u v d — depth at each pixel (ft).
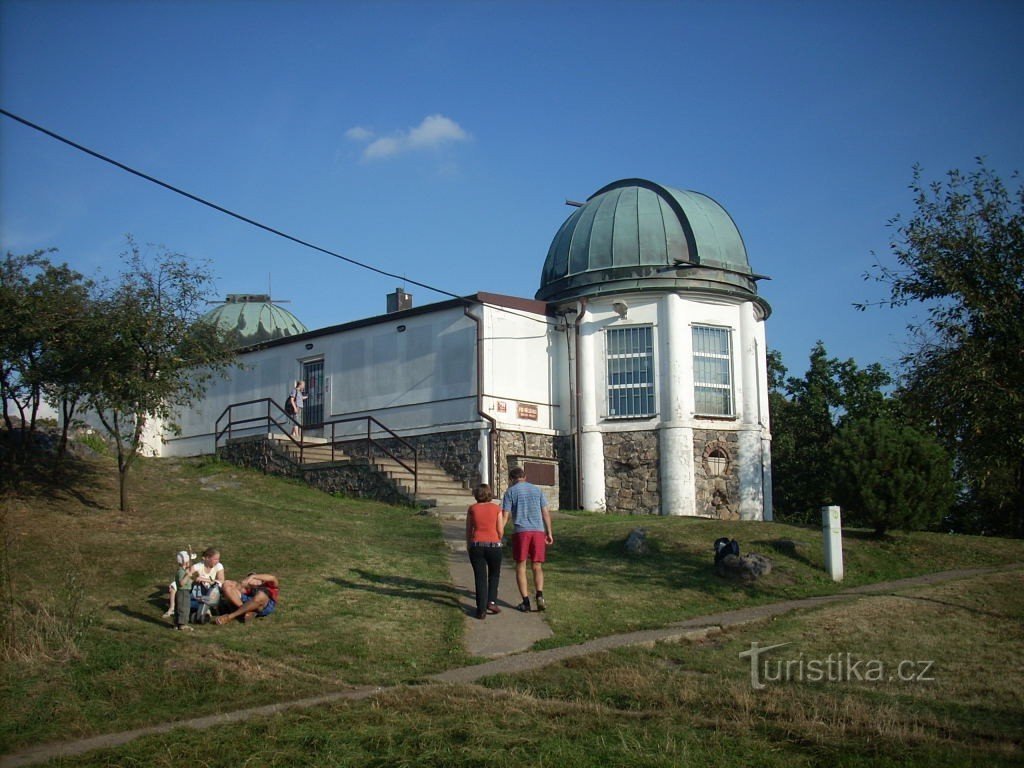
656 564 50.08
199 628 36.78
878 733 25.14
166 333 56.44
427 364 79.20
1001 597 42.98
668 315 79.46
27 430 64.90
